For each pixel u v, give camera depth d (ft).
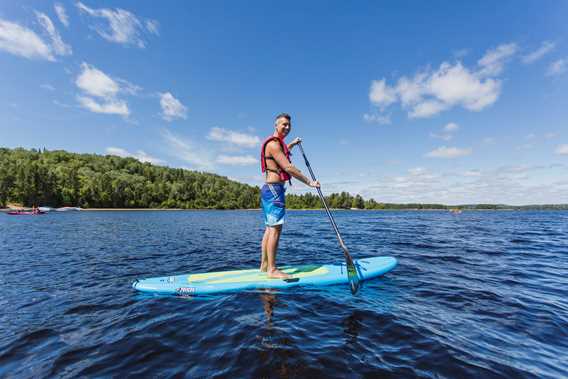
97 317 9.87
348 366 6.57
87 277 15.89
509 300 11.21
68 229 51.65
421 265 17.66
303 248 25.67
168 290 12.21
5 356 7.36
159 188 277.03
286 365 6.57
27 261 20.76
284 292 11.94
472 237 35.37
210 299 11.34
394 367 6.56
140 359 7.04
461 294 11.89
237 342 7.69
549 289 12.85
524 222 75.36
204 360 6.89
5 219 89.35
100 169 317.22
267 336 7.98
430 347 7.47
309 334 8.13
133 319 9.55
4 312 10.47
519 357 7.06
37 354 7.45
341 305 10.46
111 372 6.53
